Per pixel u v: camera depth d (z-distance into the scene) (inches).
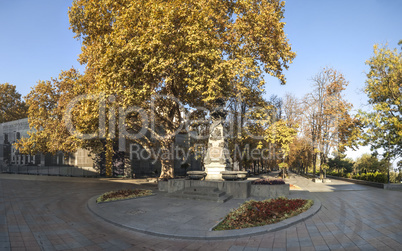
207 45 626.5
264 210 364.8
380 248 242.2
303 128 1352.1
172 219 364.8
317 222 343.3
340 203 500.1
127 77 626.2
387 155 1010.7
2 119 1985.7
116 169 1438.2
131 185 932.0
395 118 939.3
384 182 861.8
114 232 314.7
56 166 1530.5
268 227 306.5
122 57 613.0
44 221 357.7
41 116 1200.2
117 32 621.9
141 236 299.1
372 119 990.4
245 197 571.8
